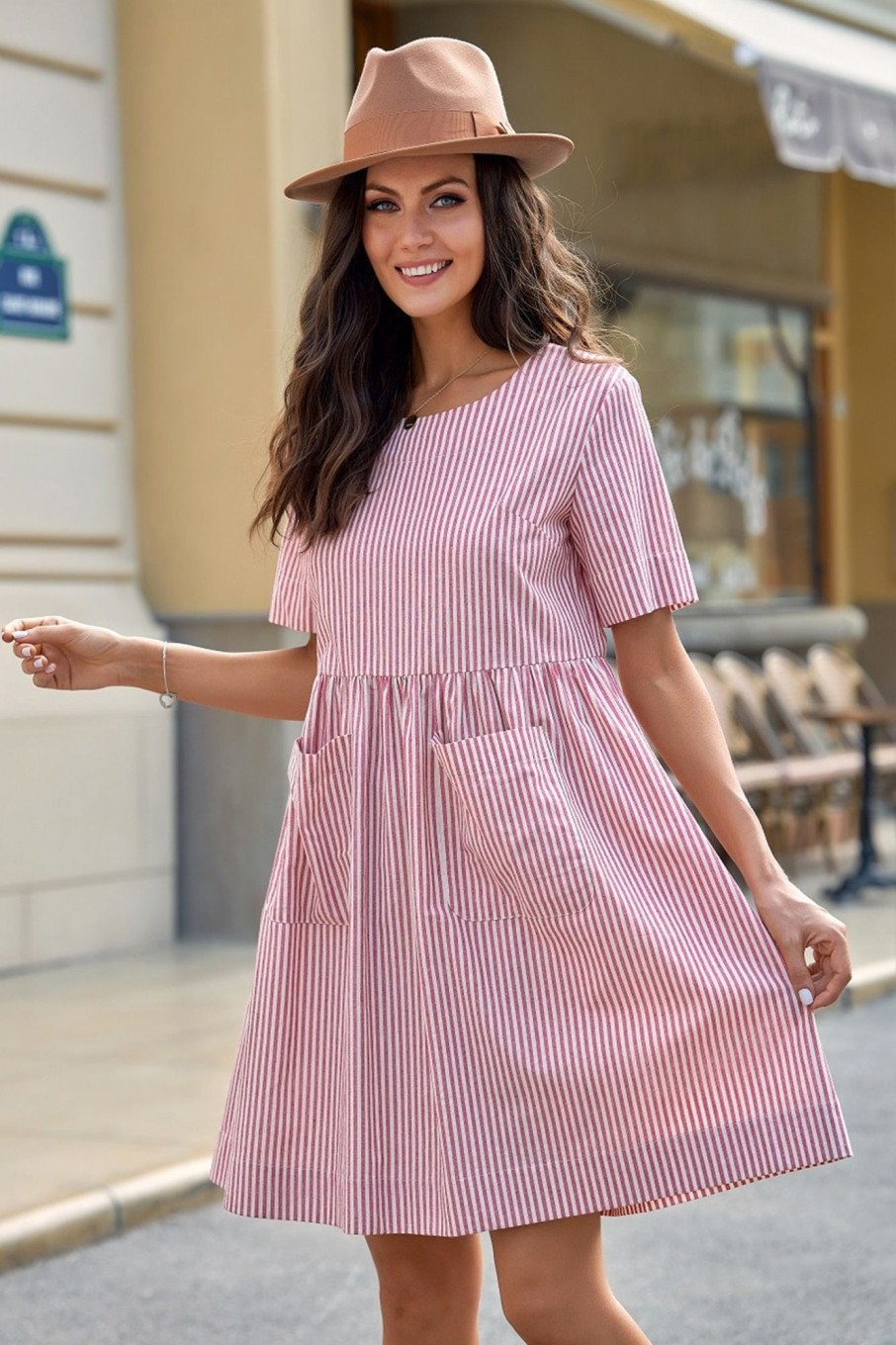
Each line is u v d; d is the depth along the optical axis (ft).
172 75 33.63
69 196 33.58
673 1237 19.31
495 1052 10.07
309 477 10.77
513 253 10.64
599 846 10.14
